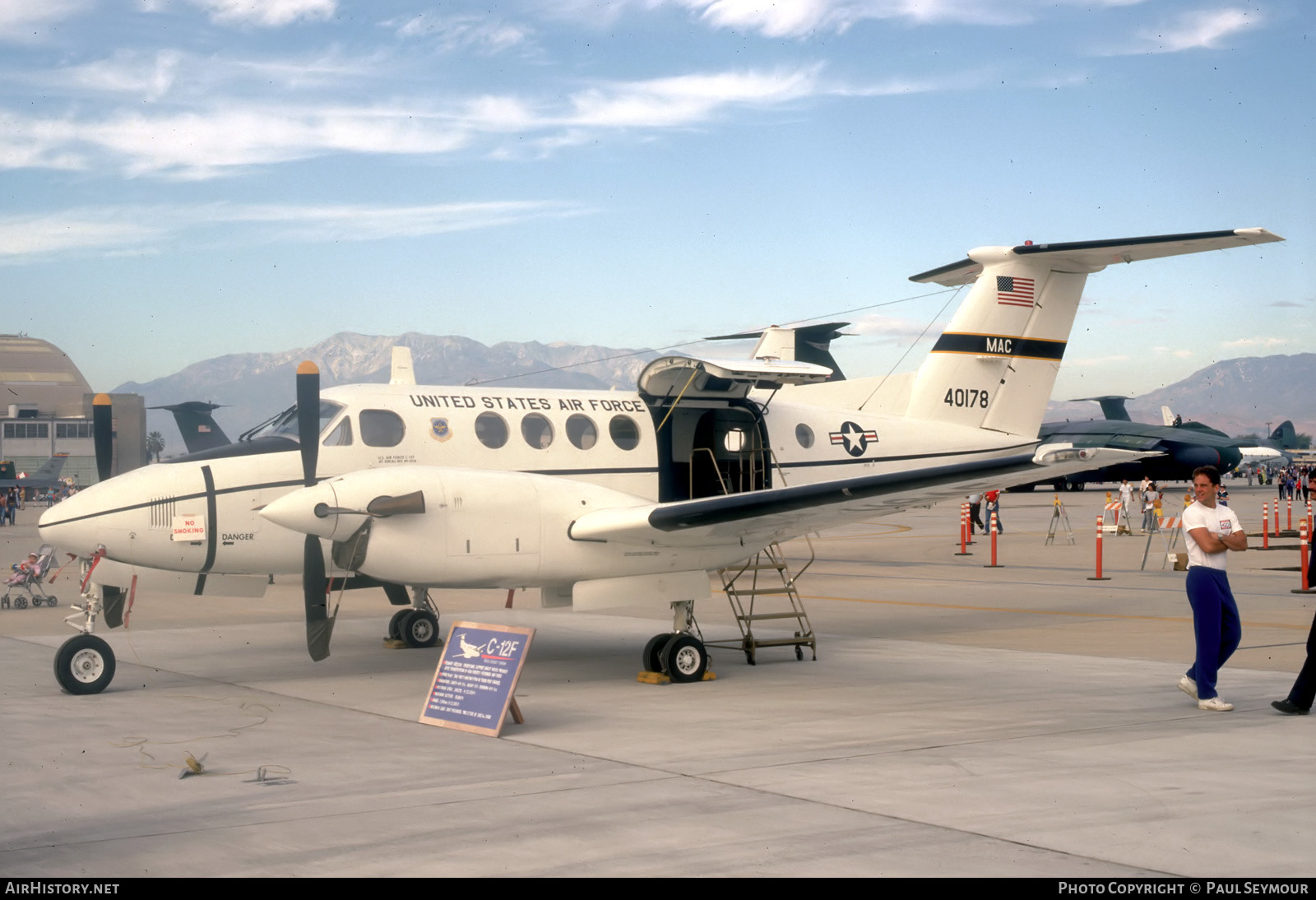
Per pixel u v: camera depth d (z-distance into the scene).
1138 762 6.29
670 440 12.51
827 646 11.64
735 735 7.20
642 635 12.76
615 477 12.05
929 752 6.61
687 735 7.24
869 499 9.08
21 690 9.16
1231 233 12.58
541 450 11.66
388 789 5.83
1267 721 7.43
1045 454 8.32
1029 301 15.17
